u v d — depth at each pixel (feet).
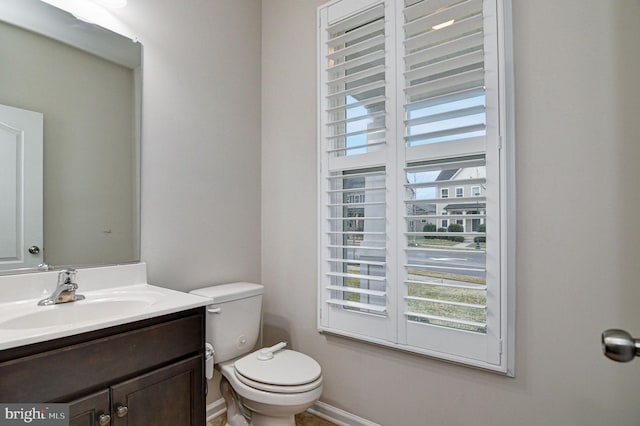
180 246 6.26
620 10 4.25
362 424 6.26
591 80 4.41
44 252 4.67
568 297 4.52
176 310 4.26
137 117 5.66
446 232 5.30
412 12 5.60
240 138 7.45
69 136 4.95
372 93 6.27
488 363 4.92
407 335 5.65
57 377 3.26
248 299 6.42
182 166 6.31
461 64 5.20
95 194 5.18
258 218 7.86
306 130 7.20
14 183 4.46
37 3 4.70
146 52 5.81
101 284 5.12
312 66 7.13
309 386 5.12
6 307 4.13
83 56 5.10
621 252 4.23
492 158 4.91
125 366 3.76
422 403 5.63
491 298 4.88
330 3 6.66
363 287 6.27
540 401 4.68
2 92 4.40
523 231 4.83
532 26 4.79
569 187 4.53
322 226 6.72
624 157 4.22
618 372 4.23
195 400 4.48
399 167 5.76
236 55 7.39
